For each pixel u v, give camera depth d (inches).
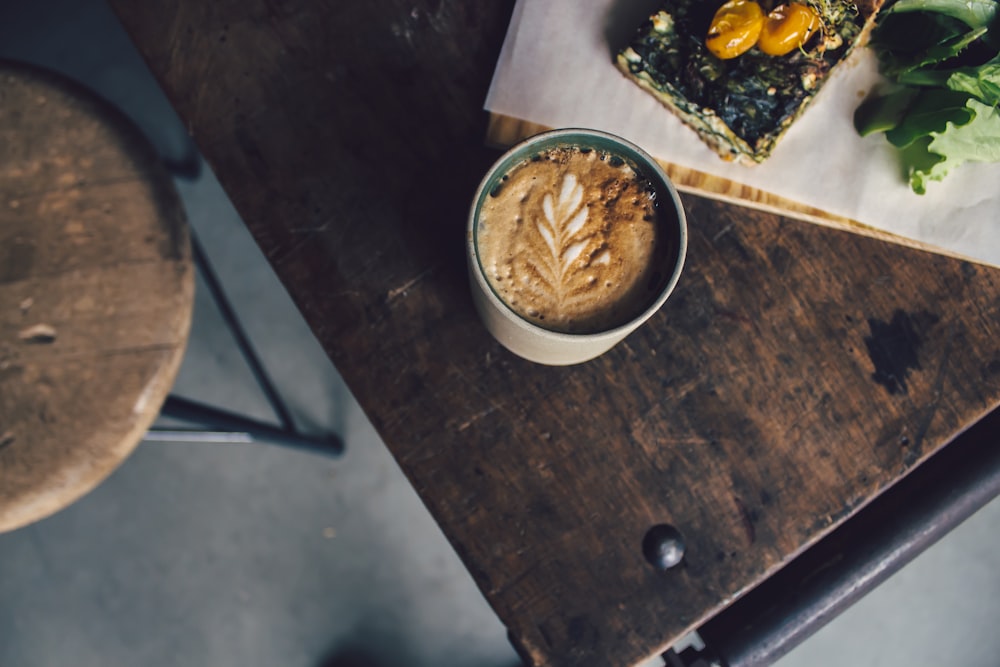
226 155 26.6
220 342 43.3
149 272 25.2
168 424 43.3
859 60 27.1
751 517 26.0
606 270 23.8
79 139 25.5
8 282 25.1
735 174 26.9
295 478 42.9
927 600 42.6
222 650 42.2
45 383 24.8
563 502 26.0
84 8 44.5
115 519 42.6
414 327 26.3
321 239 26.5
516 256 23.9
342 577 42.5
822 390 26.3
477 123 26.8
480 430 26.1
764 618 25.8
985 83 25.5
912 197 26.7
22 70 25.6
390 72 26.9
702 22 26.6
